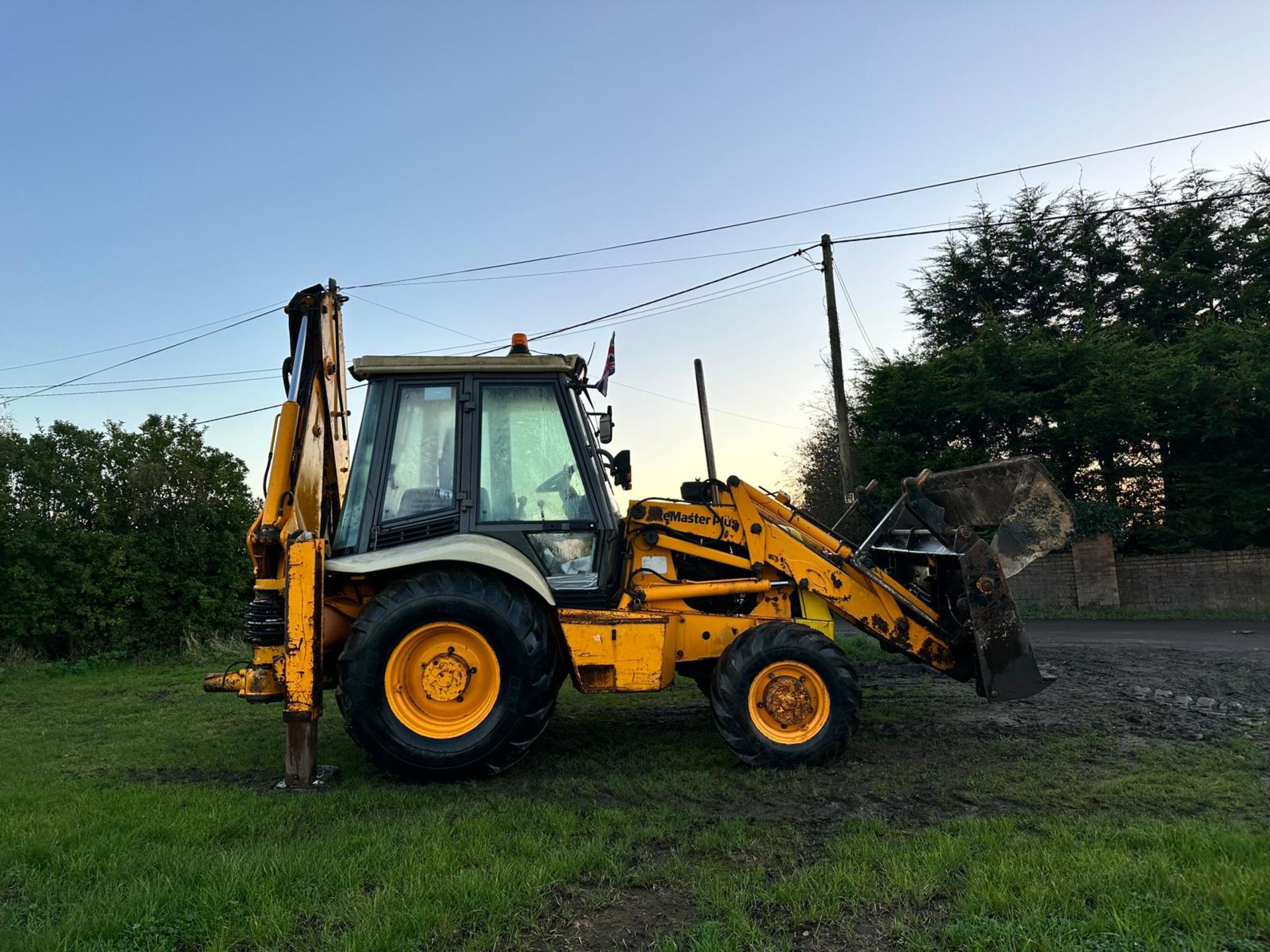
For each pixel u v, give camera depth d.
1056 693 6.70
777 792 4.23
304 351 5.06
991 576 4.90
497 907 2.74
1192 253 17.56
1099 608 15.20
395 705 4.52
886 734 5.43
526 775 4.63
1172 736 5.14
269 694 4.57
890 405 16.64
